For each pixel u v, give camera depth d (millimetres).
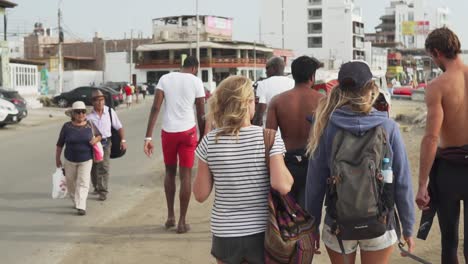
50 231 7844
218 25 107062
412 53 153375
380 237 3635
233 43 95438
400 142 3658
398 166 3652
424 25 152875
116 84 66562
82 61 102875
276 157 3578
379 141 3518
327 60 116125
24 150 17750
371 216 3436
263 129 3654
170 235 7438
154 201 9836
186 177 7449
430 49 4379
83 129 8891
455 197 4359
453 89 4215
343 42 125625
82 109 8828
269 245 3510
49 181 11977
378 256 3691
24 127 27375
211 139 3656
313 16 127500
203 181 3686
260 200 3607
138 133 23422
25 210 9180
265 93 6535
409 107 39156
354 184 3414
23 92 44500
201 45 92125
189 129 7340
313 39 127688
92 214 8891
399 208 3725
